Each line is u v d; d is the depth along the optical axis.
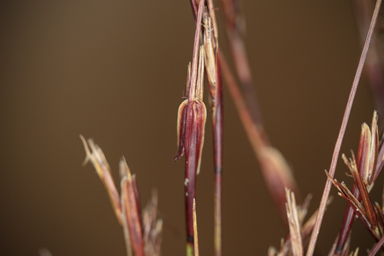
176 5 0.49
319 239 0.41
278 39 0.46
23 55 0.52
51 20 0.52
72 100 0.52
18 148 0.53
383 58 0.17
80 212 0.50
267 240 0.44
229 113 0.46
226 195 0.46
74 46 0.52
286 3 0.45
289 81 0.46
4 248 0.51
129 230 0.16
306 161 0.44
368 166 0.15
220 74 0.15
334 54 0.44
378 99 0.17
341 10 0.44
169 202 0.47
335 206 0.41
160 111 0.49
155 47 0.49
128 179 0.16
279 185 0.17
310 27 0.45
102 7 0.51
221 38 0.33
